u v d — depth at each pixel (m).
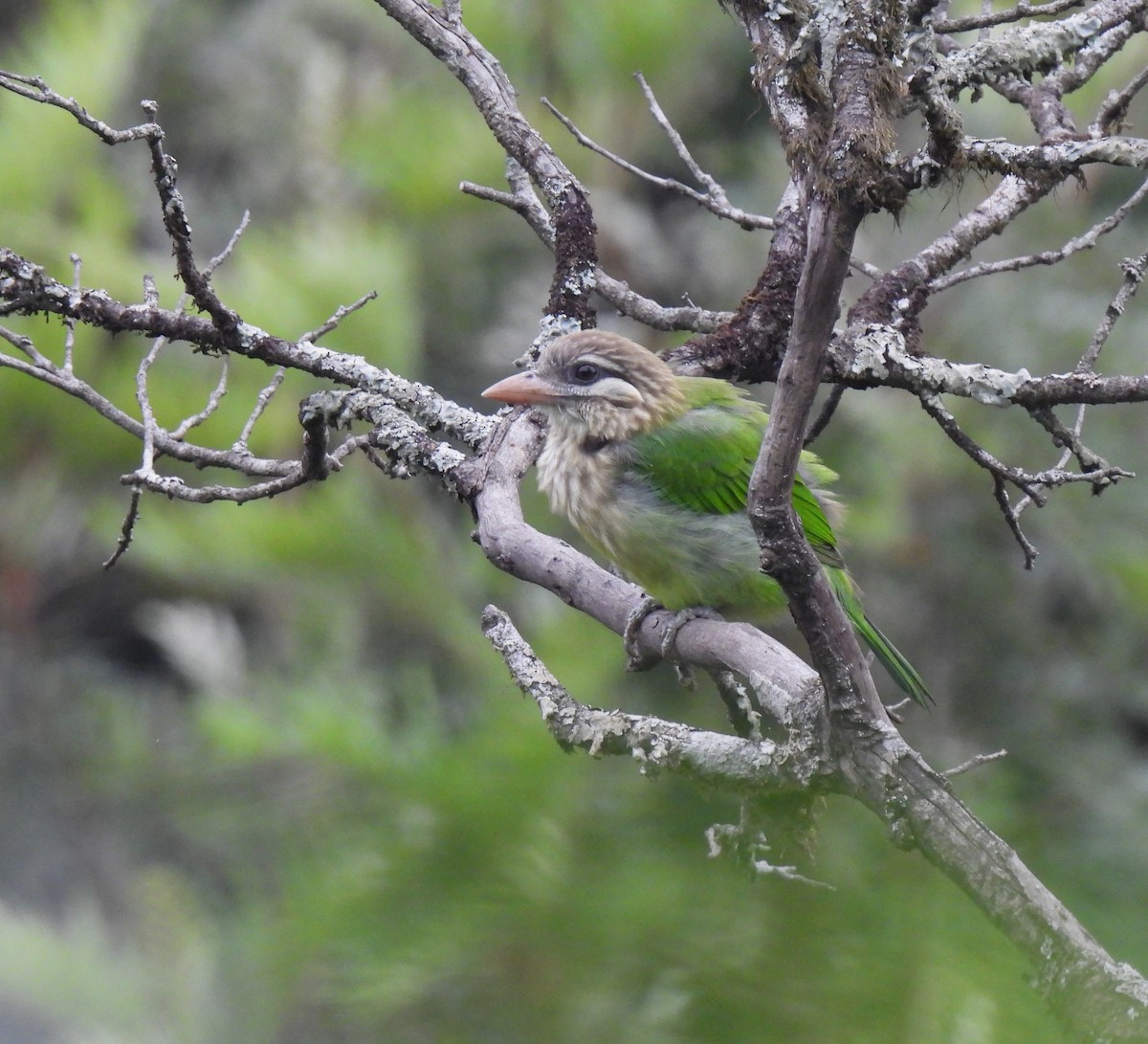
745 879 4.28
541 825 4.95
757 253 17.84
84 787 14.50
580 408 9.87
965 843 5.12
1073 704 16.59
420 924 4.93
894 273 9.28
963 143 5.89
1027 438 17.34
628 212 16.61
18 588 16.59
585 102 16.06
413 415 8.78
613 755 6.44
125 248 15.06
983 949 3.85
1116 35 9.95
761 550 5.42
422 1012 4.69
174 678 17.58
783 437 5.24
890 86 5.31
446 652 14.16
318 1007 5.43
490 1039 4.47
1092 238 9.27
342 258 14.21
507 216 18.20
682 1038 3.89
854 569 17.30
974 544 17.25
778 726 9.38
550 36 15.89
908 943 3.83
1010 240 17.70
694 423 9.84
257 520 13.77
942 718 16.31
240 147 20.34
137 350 14.48
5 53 18.95
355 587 13.97
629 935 4.23
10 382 14.16
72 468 15.16
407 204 16.55
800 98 6.09
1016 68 6.85
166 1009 7.95
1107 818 7.25
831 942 3.86
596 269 10.28
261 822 8.93
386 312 14.14
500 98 10.06
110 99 15.10
